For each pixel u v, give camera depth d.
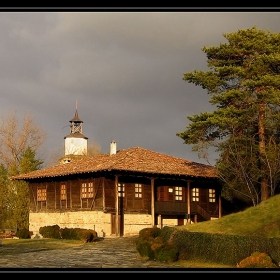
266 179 39.19
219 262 25.23
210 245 25.95
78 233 38.25
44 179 49.44
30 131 70.94
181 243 27.36
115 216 43.06
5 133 69.81
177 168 47.12
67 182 47.09
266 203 30.70
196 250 26.47
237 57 41.16
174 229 30.16
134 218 45.19
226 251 25.12
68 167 48.22
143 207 46.00
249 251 24.44
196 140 39.97
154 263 26.05
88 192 44.78
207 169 49.69
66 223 46.47
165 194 47.97
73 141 78.06
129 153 48.06
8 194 54.47
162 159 49.12
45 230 42.22
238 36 40.31
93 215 43.78
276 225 27.53
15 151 69.88
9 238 44.88
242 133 39.94
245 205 46.78
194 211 48.72
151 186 44.81
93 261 26.84
